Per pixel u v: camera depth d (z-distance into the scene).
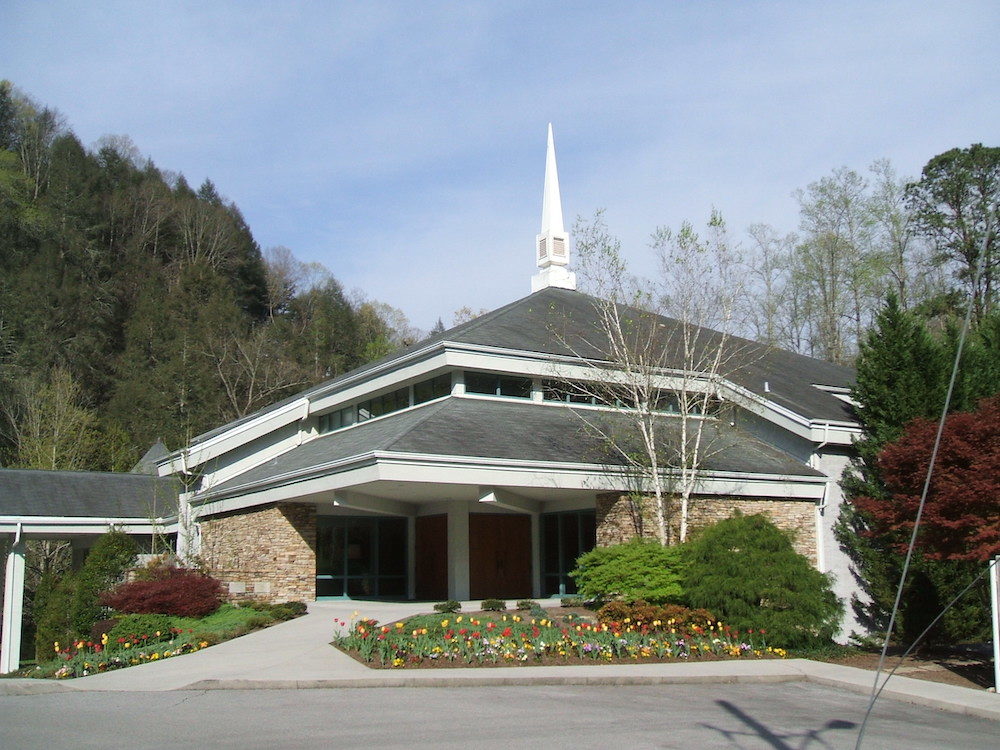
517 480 20.56
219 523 28.53
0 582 31.28
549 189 32.84
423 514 26.42
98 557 22.23
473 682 13.38
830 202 46.75
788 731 10.72
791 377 30.00
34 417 45.38
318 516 26.02
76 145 75.12
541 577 25.52
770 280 45.56
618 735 10.00
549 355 24.83
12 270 61.41
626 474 21.67
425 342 29.91
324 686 13.14
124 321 65.69
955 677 15.50
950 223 44.47
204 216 78.62
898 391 22.88
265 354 63.72
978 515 15.41
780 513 23.38
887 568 22.58
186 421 52.78
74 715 11.17
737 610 17.55
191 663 15.18
